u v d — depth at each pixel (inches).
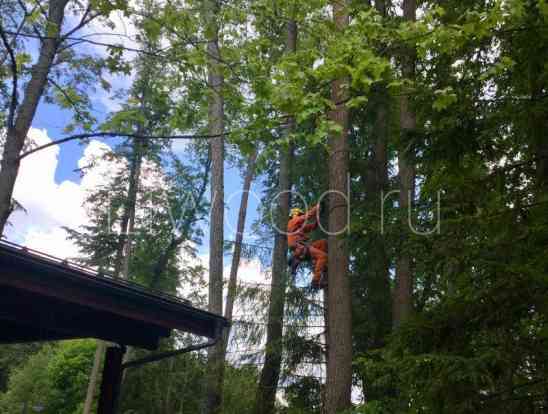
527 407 219.1
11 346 1482.5
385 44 310.3
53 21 272.4
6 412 1181.7
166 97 286.4
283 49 470.6
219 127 506.0
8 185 248.5
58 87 296.5
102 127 289.3
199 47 270.7
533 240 243.8
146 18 277.3
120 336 272.7
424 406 230.5
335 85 385.4
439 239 257.9
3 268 200.7
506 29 240.2
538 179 252.5
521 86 262.4
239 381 491.8
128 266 938.7
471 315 240.5
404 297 405.7
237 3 294.5
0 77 289.6
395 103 461.4
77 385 1175.0
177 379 638.5
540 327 239.1
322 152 558.9
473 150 257.9
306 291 483.2
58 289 214.1
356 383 475.2
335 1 327.9
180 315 253.9
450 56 274.7
